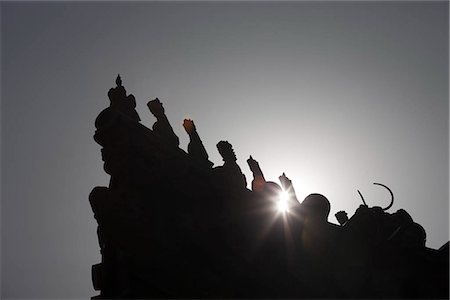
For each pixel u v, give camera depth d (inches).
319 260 886.4
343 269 882.1
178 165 891.4
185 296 789.9
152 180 863.7
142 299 786.2
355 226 942.4
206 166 921.5
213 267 828.6
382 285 878.4
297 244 892.0
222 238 856.9
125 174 856.9
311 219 916.0
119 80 968.3
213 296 797.2
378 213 973.2
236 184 922.7
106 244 863.1
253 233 875.4
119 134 871.7
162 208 854.5
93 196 842.8
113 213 824.3
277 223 896.3
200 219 861.8
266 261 863.1
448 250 922.1
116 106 942.4
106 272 852.6
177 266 804.0
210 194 887.7
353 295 863.1
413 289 884.6
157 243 815.7
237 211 882.8
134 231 816.3
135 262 799.7
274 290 836.6
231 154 970.1
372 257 904.3
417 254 912.9
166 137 991.0
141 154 874.1
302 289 851.4
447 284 887.1
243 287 821.2
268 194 923.4
